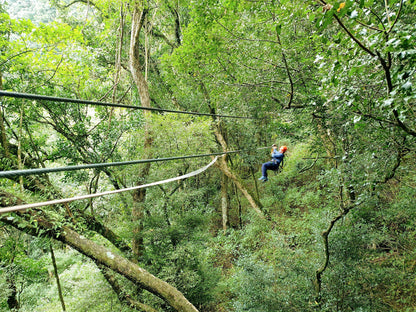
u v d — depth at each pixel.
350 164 6.23
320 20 2.96
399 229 9.27
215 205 20.94
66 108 10.21
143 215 10.79
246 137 16.50
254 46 8.45
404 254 8.76
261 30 8.55
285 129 9.77
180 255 9.95
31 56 8.75
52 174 11.72
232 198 20.67
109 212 11.88
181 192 11.71
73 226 7.59
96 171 9.98
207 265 11.82
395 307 7.50
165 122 10.78
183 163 11.83
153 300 9.30
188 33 9.96
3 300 9.41
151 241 10.43
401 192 9.16
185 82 12.84
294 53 7.91
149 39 15.17
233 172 16.14
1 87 8.19
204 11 8.26
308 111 7.73
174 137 10.84
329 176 7.51
